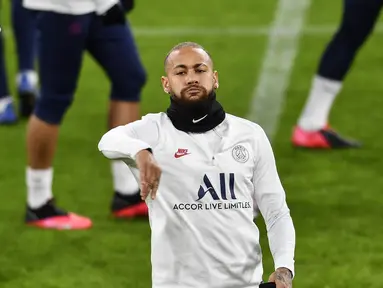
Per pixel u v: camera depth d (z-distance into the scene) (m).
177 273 12.63
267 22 40.41
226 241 12.57
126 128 12.92
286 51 36.84
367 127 29.00
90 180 25.11
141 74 21.17
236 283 12.62
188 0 44.03
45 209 21.70
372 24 25.98
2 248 20.66
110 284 18.81
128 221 22.09
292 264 12.61
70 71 20.56
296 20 40.41
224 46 37.62
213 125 12.83
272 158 13.03
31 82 30.11
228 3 43.28
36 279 19.09
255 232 12.83
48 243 20.86
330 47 26.50
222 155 12.73
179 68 12.60
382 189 23.94
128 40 21.00
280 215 12.89
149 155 12.12
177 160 12.66
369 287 18.53
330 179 24.67
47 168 21.47
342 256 19.98
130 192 22.12
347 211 22.55
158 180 12.03
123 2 21.19
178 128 12.80
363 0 25.58
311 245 20.53
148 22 40.78
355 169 25.39
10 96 30.08
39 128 20.95
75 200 23.61
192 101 12.61
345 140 27.02
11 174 25.64
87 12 20.31
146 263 19.80
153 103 31.42
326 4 42.53
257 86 33.09
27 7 20.41
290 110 30.67
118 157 12.56
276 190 12.95
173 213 12.59
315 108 26.86
